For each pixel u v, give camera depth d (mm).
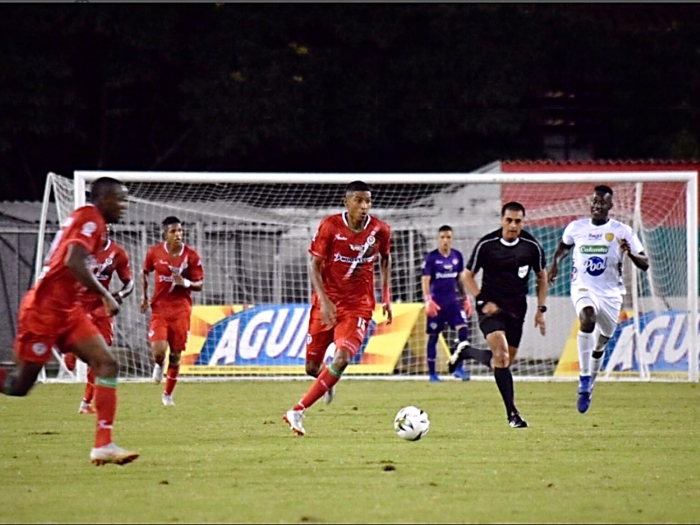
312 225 78125
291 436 39125
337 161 112188
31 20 99500
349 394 58625
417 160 112062
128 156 110000
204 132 103312
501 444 36812
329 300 37844
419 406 51312
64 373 70000
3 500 26188
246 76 103250
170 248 52688
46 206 66625
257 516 24016
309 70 104125
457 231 80500
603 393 59125
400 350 72125
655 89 112250
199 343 71125
